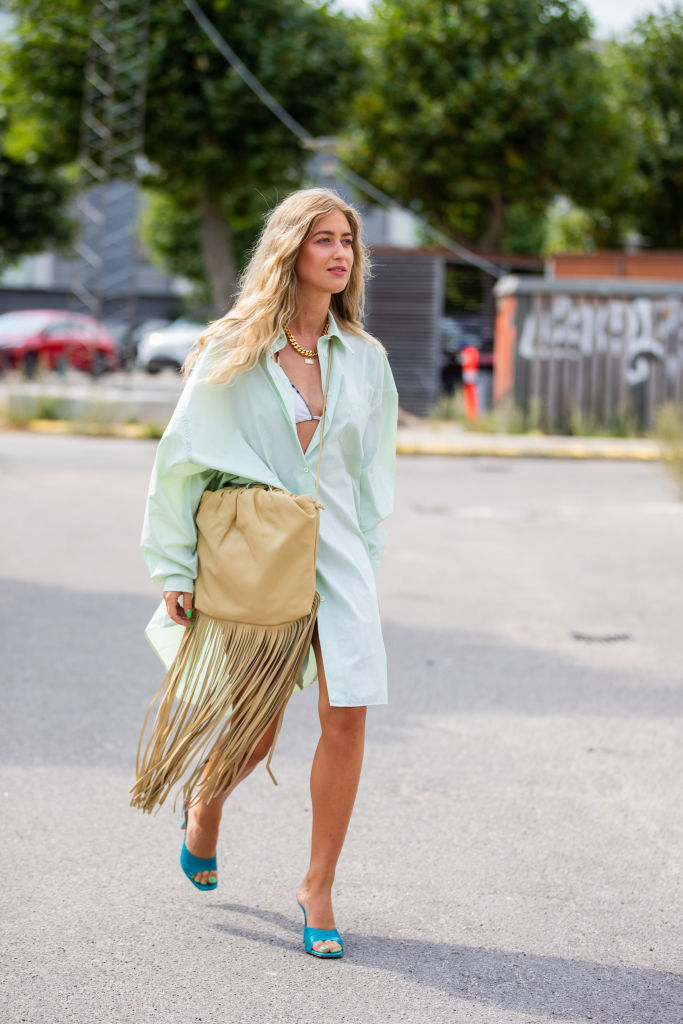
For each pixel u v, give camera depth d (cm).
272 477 523
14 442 2700
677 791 739
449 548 1545
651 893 599
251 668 519
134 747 802
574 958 532
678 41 4622
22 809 693
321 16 3700
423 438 2820
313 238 528
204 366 518
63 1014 474
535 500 1972
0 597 1233
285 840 658
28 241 4862
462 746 816
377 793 728
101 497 1920
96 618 1155
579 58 4116
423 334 3416
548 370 2994
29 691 920
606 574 1395
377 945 541
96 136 3744
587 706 912
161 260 6400
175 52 3588
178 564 524
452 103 4050
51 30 3594
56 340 4628
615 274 3394
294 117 3700
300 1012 480
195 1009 480
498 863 632
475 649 1073
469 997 496
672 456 2089
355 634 522
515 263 3478
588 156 4144
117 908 573
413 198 4475
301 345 537
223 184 3784
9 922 555
